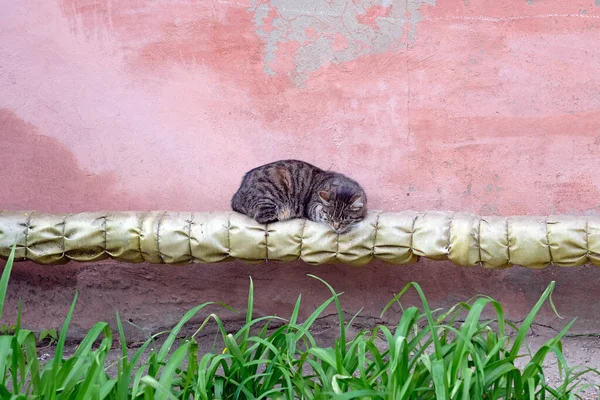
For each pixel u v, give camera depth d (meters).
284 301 4.84
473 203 4.65
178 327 3.29
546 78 4.54
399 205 4.71
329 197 4.28
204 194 4.77
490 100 4.59
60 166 4.77
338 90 4.68
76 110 4.73
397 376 3.06
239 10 4.65
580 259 4.06
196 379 3.28
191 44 4.68
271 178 4.47
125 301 4.88
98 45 4.70
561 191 4.59
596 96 4.52
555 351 3.19
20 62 4.71
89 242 4.26
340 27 4.63
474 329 3.15
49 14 4.68
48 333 4.84
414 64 4.62
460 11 4.57
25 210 4.62
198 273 4.84
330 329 4.84
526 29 4.53
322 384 3.22
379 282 4.79
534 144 4.58
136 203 4.78
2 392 2.86
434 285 4.75
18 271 4.84
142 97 4.73
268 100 4.71
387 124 4.67
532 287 4.69
